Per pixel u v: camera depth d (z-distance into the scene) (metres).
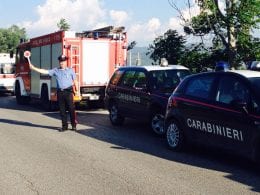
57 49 14.59
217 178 5.98
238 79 6.55
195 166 6.65
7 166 6.74
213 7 13.77
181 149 7.64
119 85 10.66
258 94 6.17
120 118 10.82
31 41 16.47
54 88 14.43
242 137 6.25
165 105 9.01
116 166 6.67
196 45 16.39
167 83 9.64
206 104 6.96
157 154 7.51
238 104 6.24
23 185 5.72
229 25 13.90
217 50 16.11
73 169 6.52
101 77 14.81
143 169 6.48
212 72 7.13
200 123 7.08
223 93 6.75
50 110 14.86
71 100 10.11
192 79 7.52
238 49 15.16
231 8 13.73
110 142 8.66
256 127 6.00
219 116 6.65
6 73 22.84
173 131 7.77
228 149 6.54
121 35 15.15
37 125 11.19
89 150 7.87
